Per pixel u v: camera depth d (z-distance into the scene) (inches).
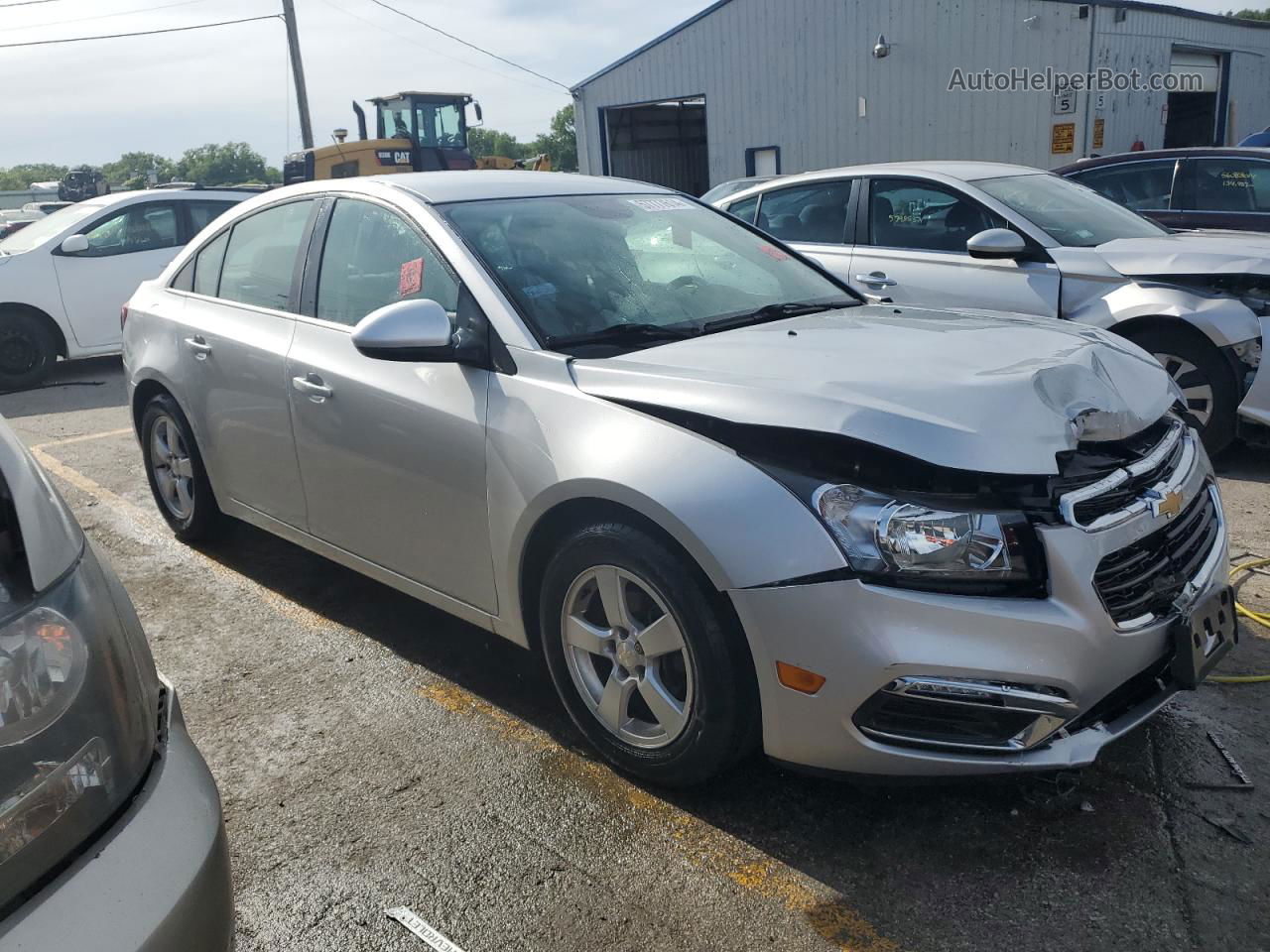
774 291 144.6
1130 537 96.9
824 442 95.0
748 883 96.3
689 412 101.5
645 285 133.5
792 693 93.9
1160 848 98.6
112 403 347.9
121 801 60.2
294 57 1189.1
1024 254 231.1
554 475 107.7
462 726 126.2
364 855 102.5
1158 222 292.7
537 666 124.5
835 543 91.2
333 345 140.1
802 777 112.2
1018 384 100.0
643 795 110.3
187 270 180.9
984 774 92.7
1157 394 114.5
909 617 89.6
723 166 847.1
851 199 265.6
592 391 109.8
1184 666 100.2
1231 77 814.5
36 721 55.8
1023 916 90.6
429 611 160.9
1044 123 682.2
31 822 54.6
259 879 99.6
